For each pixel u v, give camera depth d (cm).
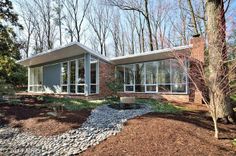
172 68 1383
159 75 1477
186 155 481
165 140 554
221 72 669
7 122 820
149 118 753
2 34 1492
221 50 671
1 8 1486
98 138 604
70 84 1534
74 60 1509
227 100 739
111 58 1555
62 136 630
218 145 539
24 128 730
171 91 1397
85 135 629
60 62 1656
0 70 1697
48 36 3269
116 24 3403
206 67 846
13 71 2088
